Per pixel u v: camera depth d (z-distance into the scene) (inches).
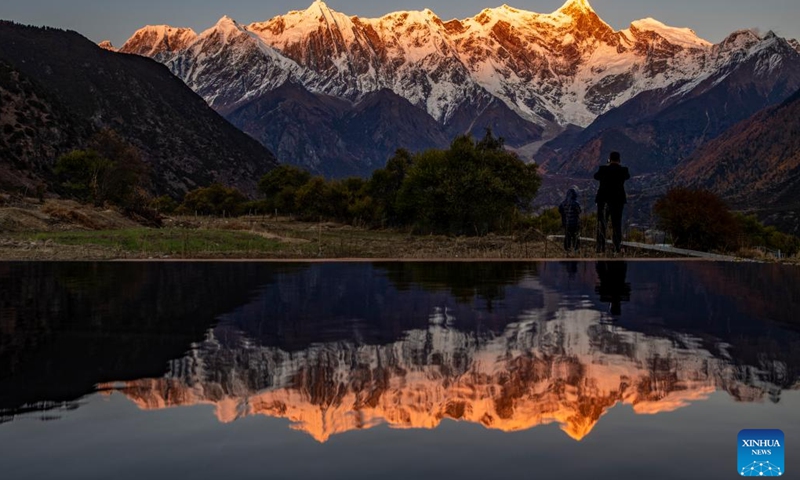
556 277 439.2
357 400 154.9
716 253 792.3
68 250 709.3
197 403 152.4
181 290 363.6
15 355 200.8
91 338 226.7
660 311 288.0
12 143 3353.8
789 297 334.6
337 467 114.0
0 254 648.4
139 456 119.4
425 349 209.5
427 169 1371.8
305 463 115.8
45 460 117.4
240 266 532.7
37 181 3198.8
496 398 155.9
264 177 3265.3
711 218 826.2
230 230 1189.7
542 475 110.2
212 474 111.1
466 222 1337.4
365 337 229.6
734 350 206.7
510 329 244.4
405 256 697.6
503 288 375.9
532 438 128.6
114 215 1328.7
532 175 1556.3
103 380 171.8
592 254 713.6
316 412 146.0
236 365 188.7
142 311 287.6
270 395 158.9
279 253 728.3
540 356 199.5
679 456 118.8
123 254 679.1
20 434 131.1
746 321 260.7
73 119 4060.0
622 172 700.7
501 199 1330.0
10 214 1077.1
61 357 197.8
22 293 347.9
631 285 392.8
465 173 1330.0
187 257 661.9
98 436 129.9
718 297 334.3
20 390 162.6
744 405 148.9
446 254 729.6
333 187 2213.3
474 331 240.1
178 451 121.9
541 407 148.7
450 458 118.0
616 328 245.4
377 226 1792.6
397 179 2050.9
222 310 290.5
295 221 2234.3
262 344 217.3
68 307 298.0
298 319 267.3
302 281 412.5
